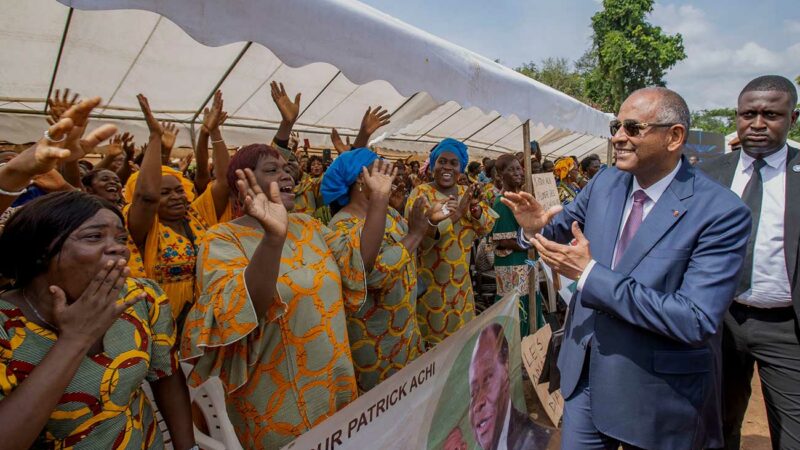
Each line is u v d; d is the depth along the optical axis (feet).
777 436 8.61
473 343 9.39
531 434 11.97
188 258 8.70
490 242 17.92
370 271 7.14
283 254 6.22
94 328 3.74
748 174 8.87
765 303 8.41
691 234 6.25
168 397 5.25
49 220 3.95
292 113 10.41
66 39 9.12
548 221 7.59
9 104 11.60
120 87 11.48
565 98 15.14
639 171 6.67
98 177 9.23
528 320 15.14
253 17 5.80
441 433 8.39
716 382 6.86
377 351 8.31
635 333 6.51
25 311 4.00
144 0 4.96
